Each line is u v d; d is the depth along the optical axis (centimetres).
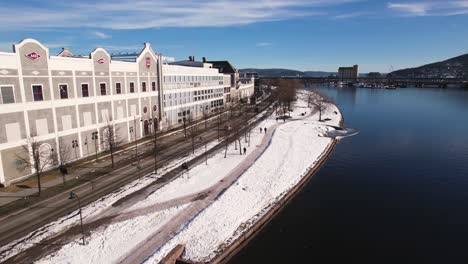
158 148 5669
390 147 6750
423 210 3825
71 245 2594
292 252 2894
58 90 4388
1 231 2755
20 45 3806
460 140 7344
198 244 2752
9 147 3750
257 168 4788
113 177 4134
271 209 3550
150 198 3512
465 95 19888
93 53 4975
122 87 5712
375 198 4144
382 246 3052
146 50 6372
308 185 4562
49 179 3988
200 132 7262
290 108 11600
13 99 3781
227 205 3488
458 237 3228
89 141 5012
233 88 12194
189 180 4103
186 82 8200
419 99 17250
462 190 4438
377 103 15225
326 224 3428
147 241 2706
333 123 9250
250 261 2731
